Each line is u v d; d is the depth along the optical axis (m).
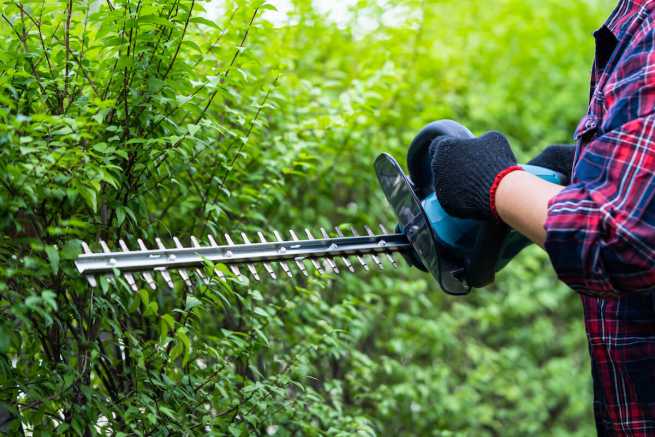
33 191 1.79
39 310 1.71
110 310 2.16
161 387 2.12
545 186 1.36
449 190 1.46
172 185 2.41
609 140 1.27
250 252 1.73
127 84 2.04
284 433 2.57
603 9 6.03
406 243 1.80
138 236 2.27
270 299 2.89
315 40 3.74
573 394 4.77
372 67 3.58
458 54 4.87
